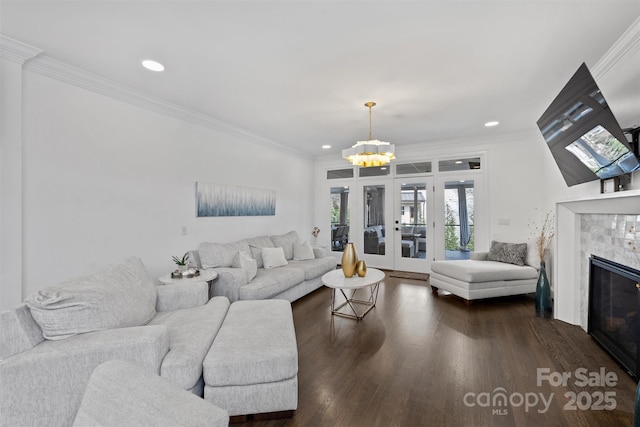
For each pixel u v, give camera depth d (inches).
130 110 113.7
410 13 68.0
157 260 123.6
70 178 96.1
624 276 83.0
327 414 65.6
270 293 126.2
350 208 237.6
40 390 51.3
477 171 188.4
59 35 77.5
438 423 62.6
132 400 25.5
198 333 70.3
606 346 91.3
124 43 81.4
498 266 149.3
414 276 199.5
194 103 125.8
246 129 165.3
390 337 105.0
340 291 166.2
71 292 59.6
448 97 117.6
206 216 146.3
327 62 90.8
